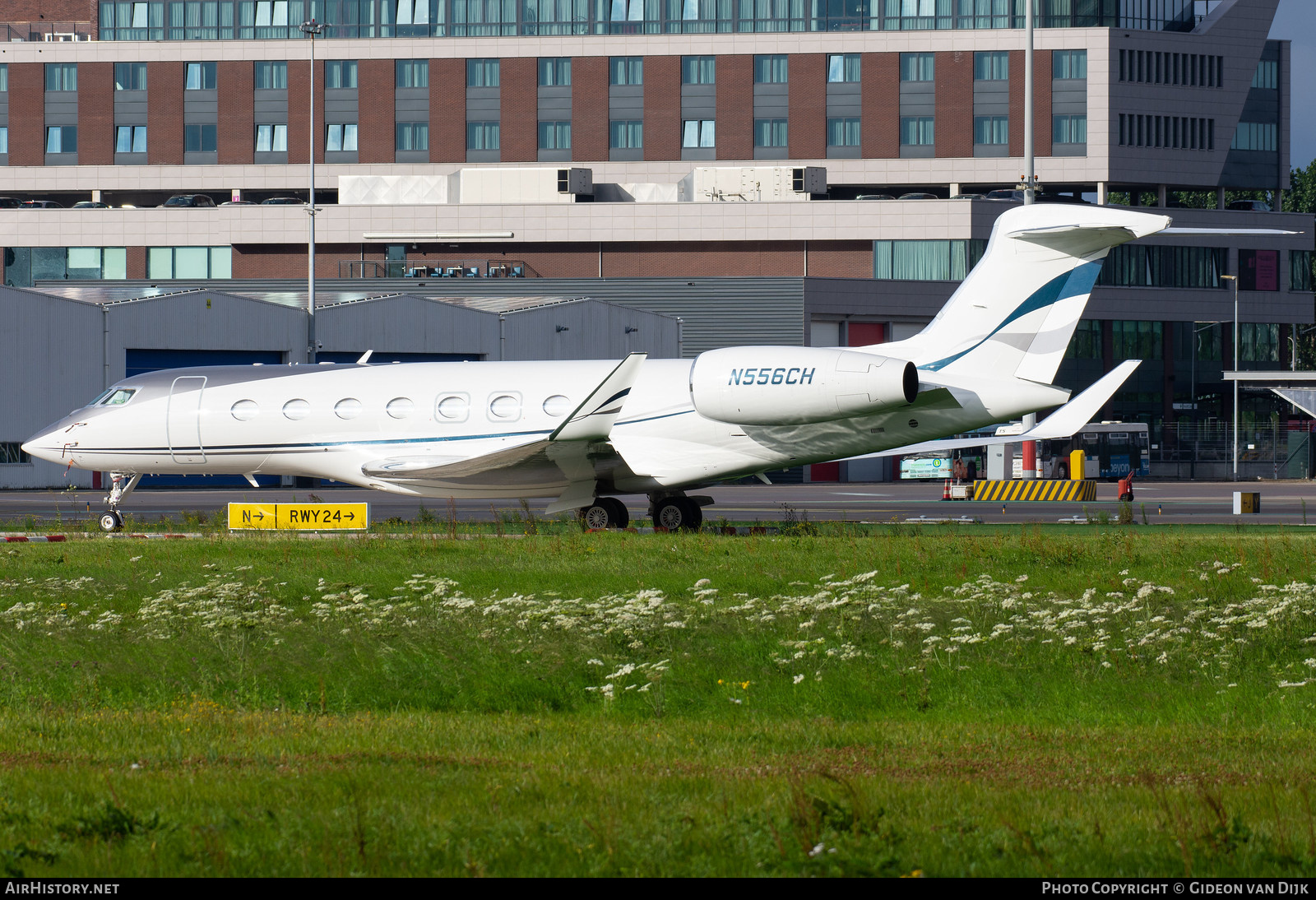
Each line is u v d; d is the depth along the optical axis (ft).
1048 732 124.47
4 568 254.88
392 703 143.64
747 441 322.14
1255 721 129.90
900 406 298.97
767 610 189.37
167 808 92.94
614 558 261.44
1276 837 85.10
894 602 190.60
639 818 89.15
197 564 261.85
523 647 159.63
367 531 344.28
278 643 161.48
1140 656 156.25
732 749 116.16
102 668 153.28
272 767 107.34
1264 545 272.72
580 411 304.09
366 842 83.15
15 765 108.27
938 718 135.23
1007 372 309.42
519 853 82.02
